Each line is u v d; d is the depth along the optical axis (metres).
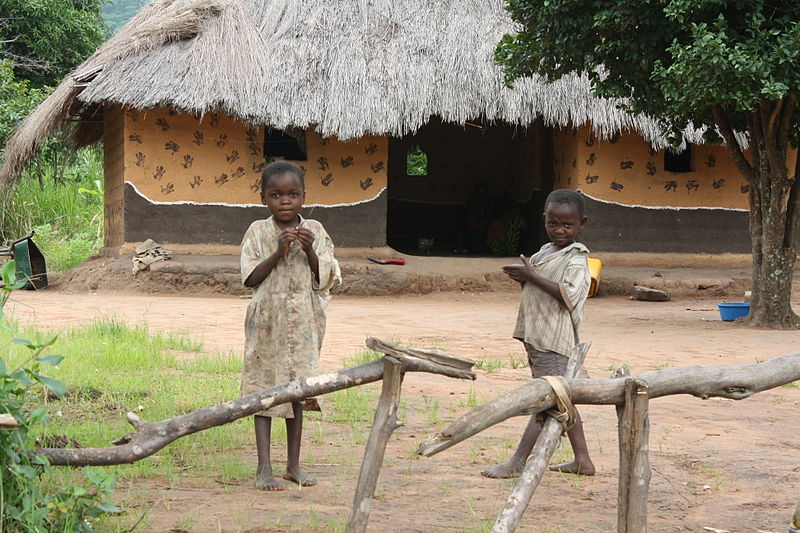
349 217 17.52
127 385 6.12
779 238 11.66
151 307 12.79
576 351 3.12
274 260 3.99
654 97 11.33
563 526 3.46
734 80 9.79
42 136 16.23
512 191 23.45
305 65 16.36
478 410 2.45
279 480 4.04
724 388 2.79
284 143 18.70
